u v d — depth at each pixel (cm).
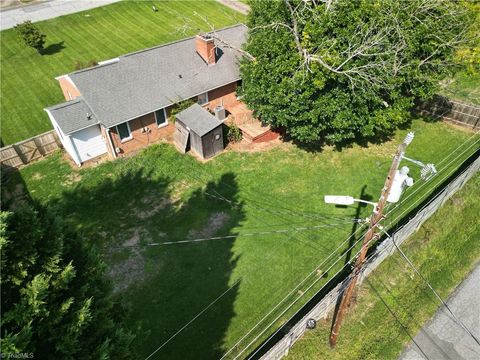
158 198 1881
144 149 2192
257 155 2156
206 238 1689
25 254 831
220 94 2400
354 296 1483
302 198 1894
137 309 1416
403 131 2355
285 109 1898
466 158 2141
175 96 2173
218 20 3728
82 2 3947
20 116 2441
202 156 2122
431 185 1961
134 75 2158
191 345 1320
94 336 930
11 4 3884
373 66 1761
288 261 1600
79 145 2006
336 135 1989
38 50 3081
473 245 1709
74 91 2184
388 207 1833
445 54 2033
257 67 1959
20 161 2062
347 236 1703
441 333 1391
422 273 1581
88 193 1903
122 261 1585
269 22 2020
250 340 1341
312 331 1366
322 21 1841
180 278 1529
